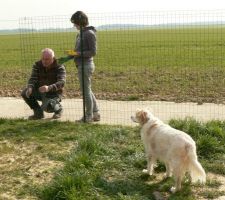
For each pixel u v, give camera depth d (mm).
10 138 9547
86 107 10695
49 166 7828
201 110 11750
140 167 7715
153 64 24531
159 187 6973
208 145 8305
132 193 6688
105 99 13680
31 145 9047
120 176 7344
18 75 20531
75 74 20516
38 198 6598
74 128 10070
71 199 6254
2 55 37125
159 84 16406
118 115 11469
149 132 7094
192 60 26297
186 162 6500
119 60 27812
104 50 37719
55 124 10477
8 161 8141
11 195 6715
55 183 6703
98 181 6973
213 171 7562
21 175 7461
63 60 10695
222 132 8992
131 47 40375
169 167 7191
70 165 7449
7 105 13211
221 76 17891
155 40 49656
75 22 10195
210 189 6867
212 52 32219
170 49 36531
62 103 13227
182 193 6699
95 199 6418
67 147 8820
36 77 11031
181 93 14352
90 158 7770
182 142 6508
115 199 6461
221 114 11219
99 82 17391
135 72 20375
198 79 17281
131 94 14422
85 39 10227
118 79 18172
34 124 10586
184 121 9406
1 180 7266
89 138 8641
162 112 11625
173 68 21750
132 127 9906
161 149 6832
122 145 8758
